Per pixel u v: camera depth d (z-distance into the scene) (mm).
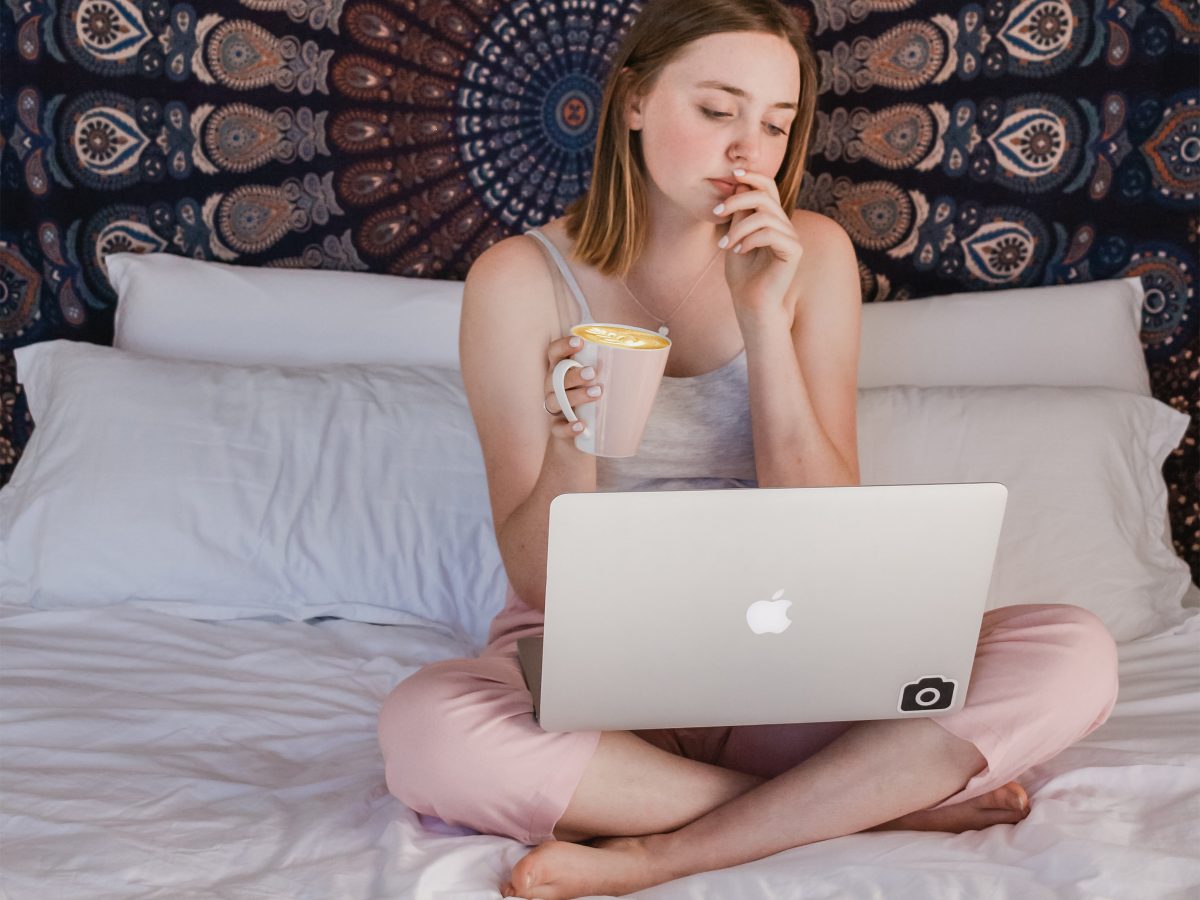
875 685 1040
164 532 1642
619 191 1392
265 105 2096
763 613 988
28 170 2086
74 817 1105
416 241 2158
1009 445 1747
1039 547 1656
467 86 2105
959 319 2014
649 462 1437
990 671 1100
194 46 2066
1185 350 2137
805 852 1060
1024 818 1106
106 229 2117
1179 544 2178
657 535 943
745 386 1424
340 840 1075
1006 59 2086
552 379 1095
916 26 2080
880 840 1077
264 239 2143
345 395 1804
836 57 2090
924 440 1764
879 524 969
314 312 2021
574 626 968
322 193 2131
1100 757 1184
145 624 1576
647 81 1334
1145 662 1529
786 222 1281
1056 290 2049
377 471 1729
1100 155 2100
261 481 1691
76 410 1754
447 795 1076
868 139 2121
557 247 1450
